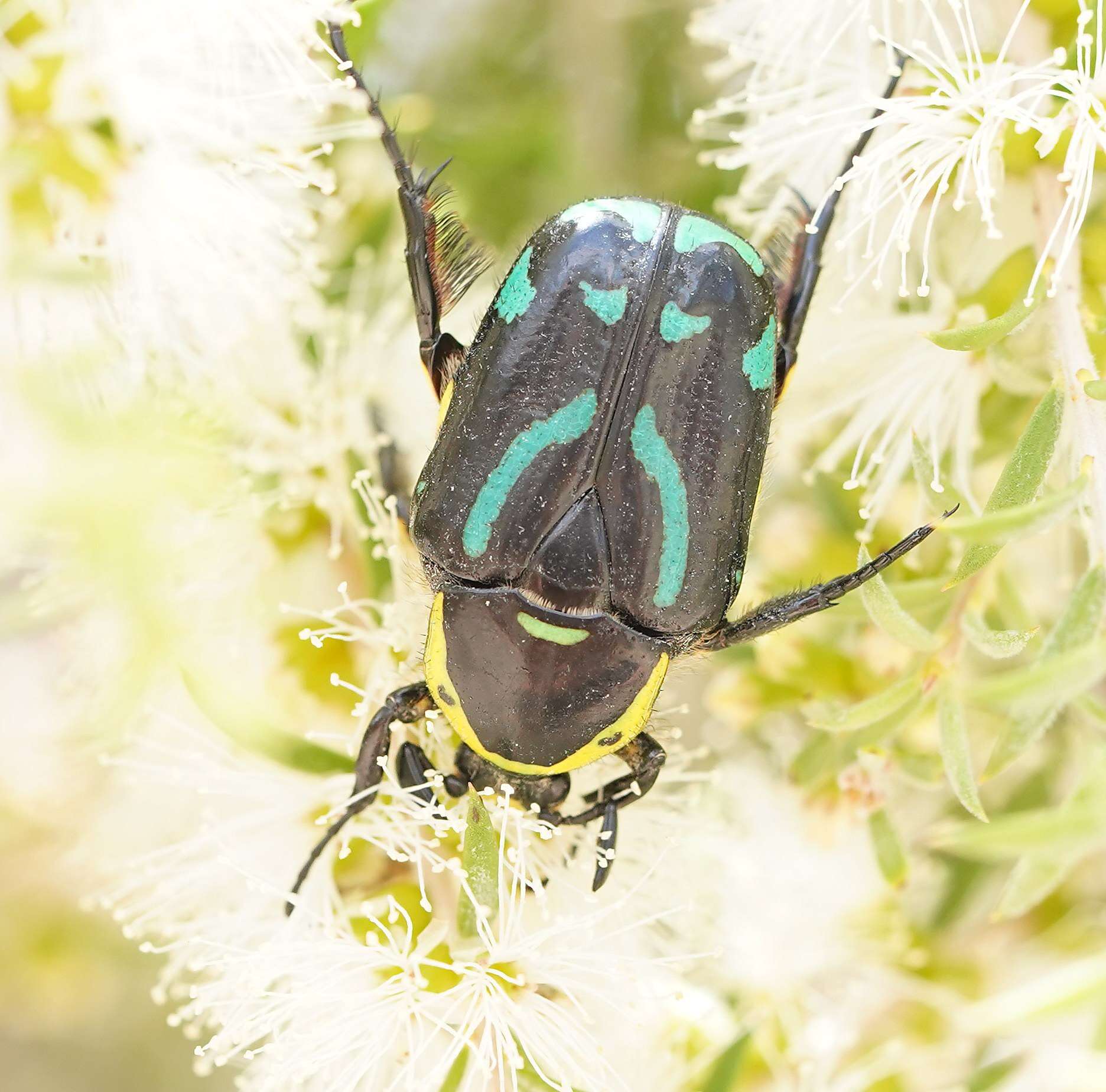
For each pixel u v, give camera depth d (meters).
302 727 0.15
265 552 0.15
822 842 0.15
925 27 0.15
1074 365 0.14
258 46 0.15
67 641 0.15
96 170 0.15
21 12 0.14
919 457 0.14
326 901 0.14
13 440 0.14
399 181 0.15
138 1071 0.18
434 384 0.15
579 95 0.16
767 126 0.15
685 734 0.16
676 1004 0.15
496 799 0.14
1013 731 0.13
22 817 0.17
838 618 0.15
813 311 0.15
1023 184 0.14
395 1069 0.15
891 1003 0.16
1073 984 0.14
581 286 0.14
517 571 0.14
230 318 0.15
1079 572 0.15
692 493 0.14
